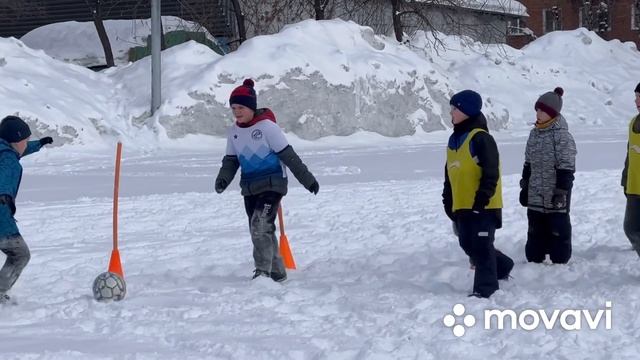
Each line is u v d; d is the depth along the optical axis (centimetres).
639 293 687
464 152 704
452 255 921
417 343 558
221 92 2753
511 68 3938
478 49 4059
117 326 631
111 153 2512
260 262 802
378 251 959
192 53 2942
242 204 1387
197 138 2714
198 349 563
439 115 3066
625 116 3731
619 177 1544
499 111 3303
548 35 4375
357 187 1542
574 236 1016
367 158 2166
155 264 929
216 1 3644
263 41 2903
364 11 3847
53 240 1112
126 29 3781
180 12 3862
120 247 1043
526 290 725
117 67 3078
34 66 2812
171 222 1234
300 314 664
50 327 637
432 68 3145
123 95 2848
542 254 861
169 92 2752
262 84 2777
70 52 3709
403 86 2994
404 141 2878
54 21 4041
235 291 753
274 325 625
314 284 789
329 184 1614
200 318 656
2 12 4050
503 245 962
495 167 696
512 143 2592
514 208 1237
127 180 1806
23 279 855
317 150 2488
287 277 831
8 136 706
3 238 710
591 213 1168
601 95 3878
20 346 579
